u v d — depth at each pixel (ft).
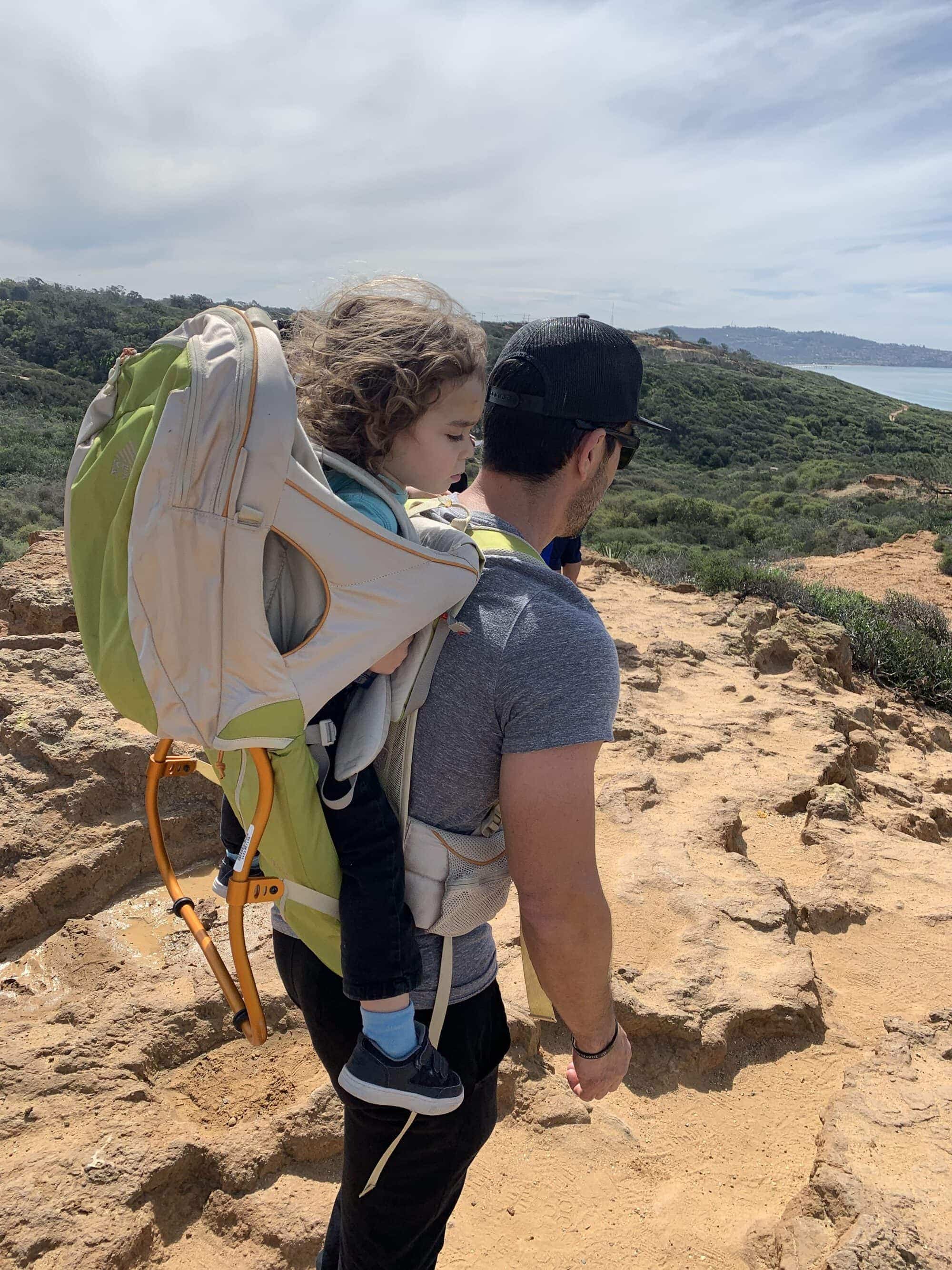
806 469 198.80
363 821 4.31
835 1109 9.29
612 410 4.76
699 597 36.81
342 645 3.96
